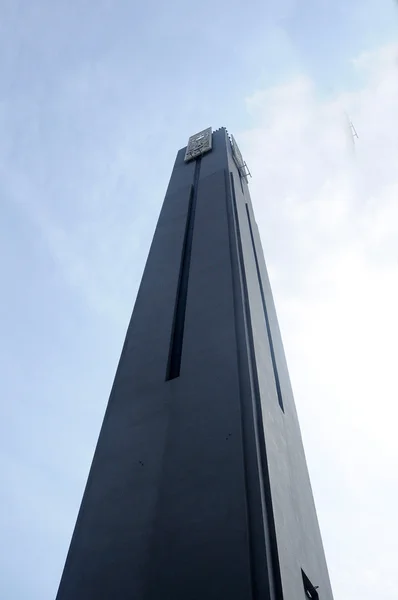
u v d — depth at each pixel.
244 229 24.78
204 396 13.70
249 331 15.93
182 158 34.72
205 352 15.27
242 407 12.85
